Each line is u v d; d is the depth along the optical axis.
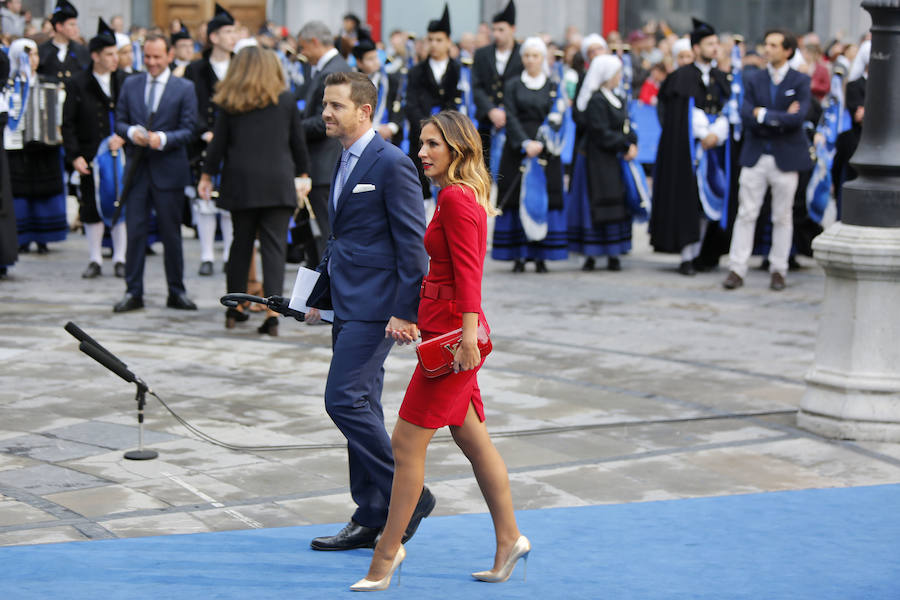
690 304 24.92
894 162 15.27
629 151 28.72
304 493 13.12
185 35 30.83
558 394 17.52
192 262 29.23
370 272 11.21
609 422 16.11
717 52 28.84
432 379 10.16
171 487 13.15
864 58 28.67
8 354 18.98
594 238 28.98
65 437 14.81
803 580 10.88
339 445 14.83
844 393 15.63
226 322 21.38
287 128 20.23
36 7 52.31
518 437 15.39
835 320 15.77
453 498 13.12
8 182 25.30
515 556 10.66
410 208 11.06
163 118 22.48
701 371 19.09
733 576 10.94
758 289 26.92
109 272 27.41
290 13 55.44
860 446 15.36
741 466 14.46
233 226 20.77
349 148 11.38
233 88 19.88
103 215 26.02
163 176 22.62
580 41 43.94
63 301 23.67
